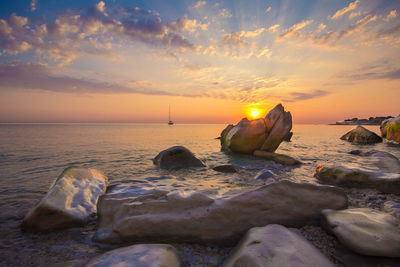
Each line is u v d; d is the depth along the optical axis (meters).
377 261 2.47
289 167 9.47
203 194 3.69
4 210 4.61
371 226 2.79
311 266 2.16
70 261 2.82
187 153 9.87
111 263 2.34
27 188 6.31
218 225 3.29
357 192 5.47
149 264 2.29
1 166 9.72
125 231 3.24
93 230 3.69
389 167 6.68
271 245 2.48
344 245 2.76
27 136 31.09
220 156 13.06
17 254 2.97
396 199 4.87
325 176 6.82
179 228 3.27
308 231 3.25
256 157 12.59
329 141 22.91
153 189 4.42
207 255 2.97
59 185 4.37
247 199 3.46
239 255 2.42
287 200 3.50
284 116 13.55
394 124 19.31
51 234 3.54
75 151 14.96
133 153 14.16
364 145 18.25
